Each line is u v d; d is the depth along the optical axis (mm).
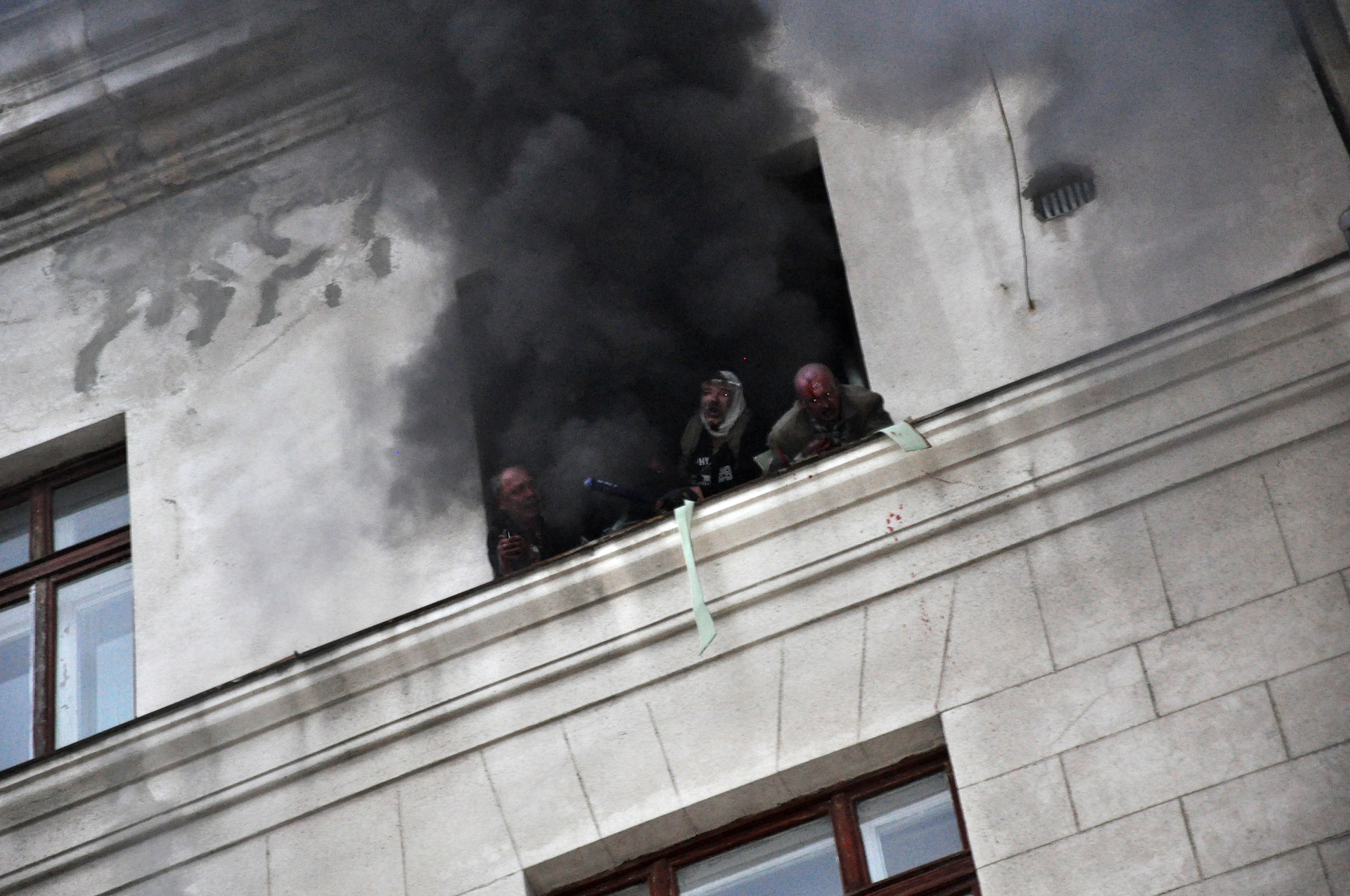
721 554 33406
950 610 31906
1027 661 31094
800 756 31578
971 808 30203
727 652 32812
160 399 39938
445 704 33812
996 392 32812
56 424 40250
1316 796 28688
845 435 33750
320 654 34531
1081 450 32281
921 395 34656
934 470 32812
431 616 34156
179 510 38469
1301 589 30328
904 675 31641
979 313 35094
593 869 32375
